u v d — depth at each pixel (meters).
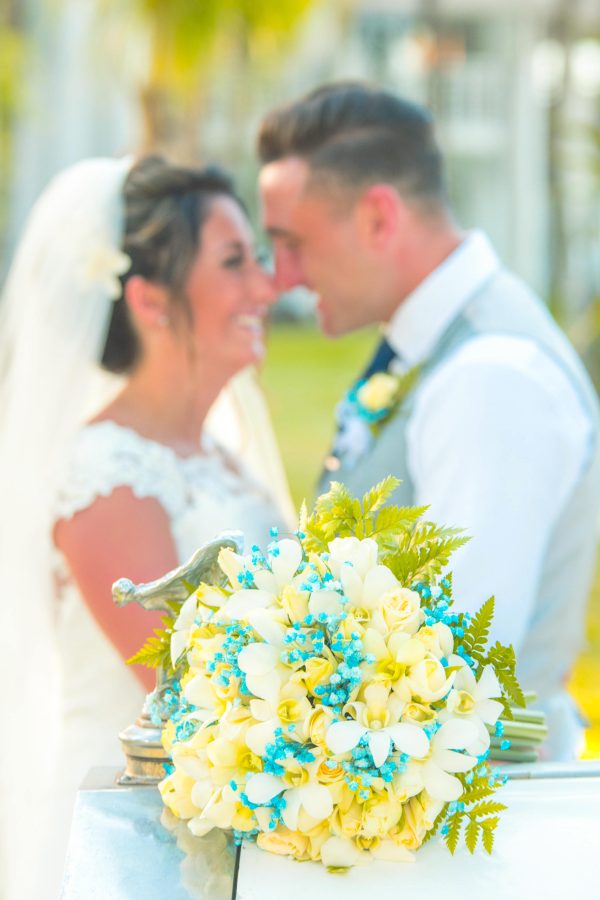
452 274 2.54
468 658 1.27
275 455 3.05
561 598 2.44
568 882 1.17
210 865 1.22
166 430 2.51
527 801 1.38
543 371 2.33
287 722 1.19
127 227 2.54
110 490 2.29
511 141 22.08
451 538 1.33
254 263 2.62
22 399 2.53
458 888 1.16
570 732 2.45
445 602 1.30
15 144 16.06
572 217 13.57
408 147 2.60
